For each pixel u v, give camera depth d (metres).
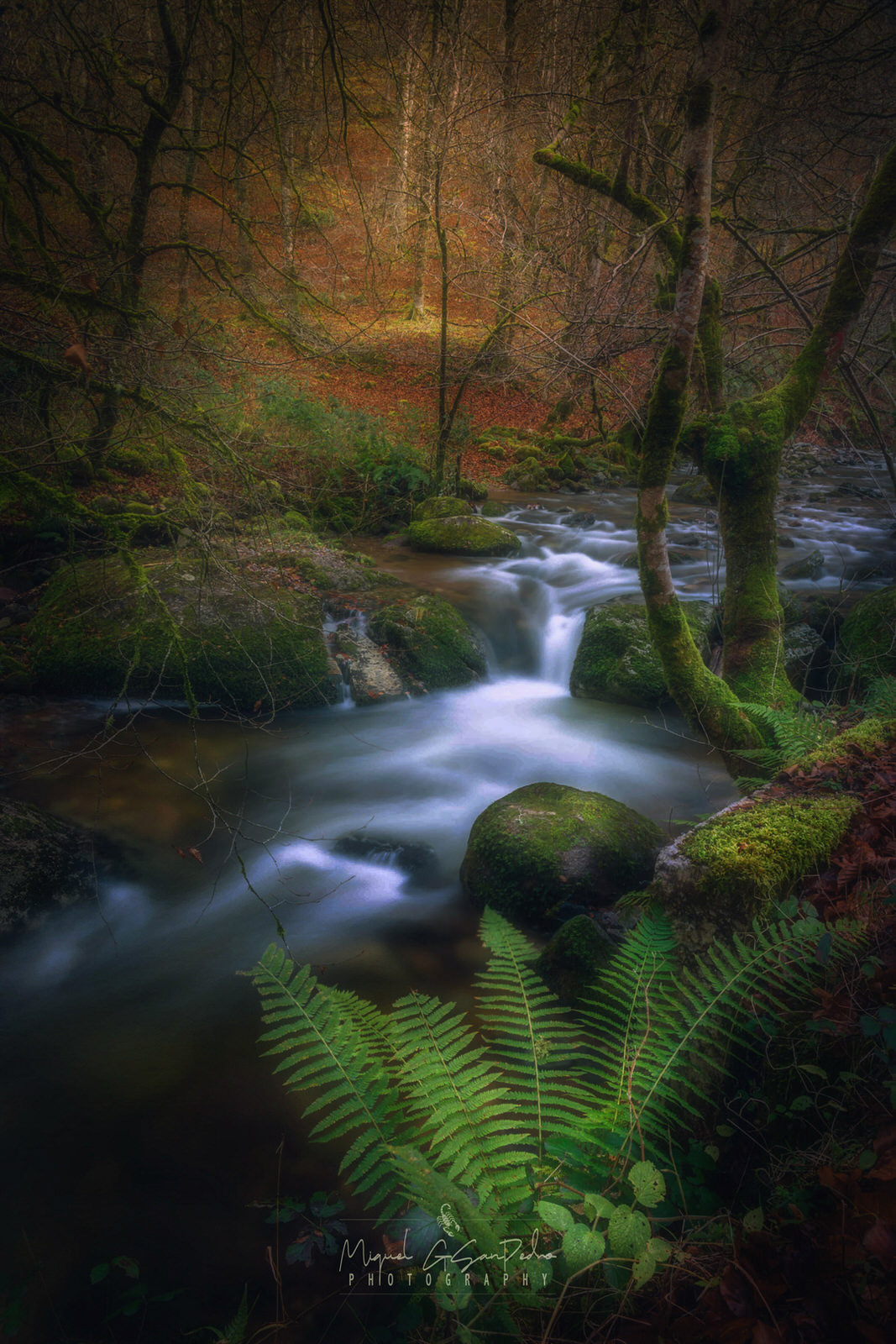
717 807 5.52
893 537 11.30
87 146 8.09
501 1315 1.82
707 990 2.49
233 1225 2.70
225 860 4.82
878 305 6.70
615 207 9.38
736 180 7.85
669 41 7.12
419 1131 2.19
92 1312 2.44
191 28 7.18
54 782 5.35
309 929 4.25
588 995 3.53
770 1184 2.16
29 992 3.72
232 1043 3.49
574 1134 2.16
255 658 6.73
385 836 5.11
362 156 14.31
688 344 4.54
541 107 8.88
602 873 4.27
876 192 5.49
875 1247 1.62
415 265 20.05
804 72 6.46
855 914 2.68
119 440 5.31
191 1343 2.34
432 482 11.56
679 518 11.95
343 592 8.13
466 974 3.92
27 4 6.64
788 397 5.82
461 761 6.20
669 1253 1.83
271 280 11.84
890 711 4.52
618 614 7.55
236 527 6.12
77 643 6.63
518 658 8.02
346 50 7.17
